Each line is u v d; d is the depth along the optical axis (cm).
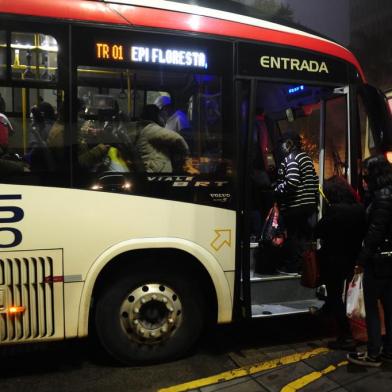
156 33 364
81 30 345
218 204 378
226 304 382
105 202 348
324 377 343
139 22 360
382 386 328
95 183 347
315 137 504
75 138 343
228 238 380
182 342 379
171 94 371
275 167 540
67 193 340
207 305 403
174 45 370
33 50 336
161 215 361
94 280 346
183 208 367
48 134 338
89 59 347
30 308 338
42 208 335
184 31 372
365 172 358
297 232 462
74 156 342
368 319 358
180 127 372
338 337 402
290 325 465
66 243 340
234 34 387
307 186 460
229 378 346
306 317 487
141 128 362
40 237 334
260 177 508
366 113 446
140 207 356
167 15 369
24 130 334
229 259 381
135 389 334
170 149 369
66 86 341
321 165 480
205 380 344
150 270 369
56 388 336
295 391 324
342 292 399
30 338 339
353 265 387
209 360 384
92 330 387
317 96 471
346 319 396
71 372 362
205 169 376
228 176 382
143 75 362
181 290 377
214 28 381
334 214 381
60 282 340
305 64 412
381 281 349
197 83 377
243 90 394
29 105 335
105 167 350
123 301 365
